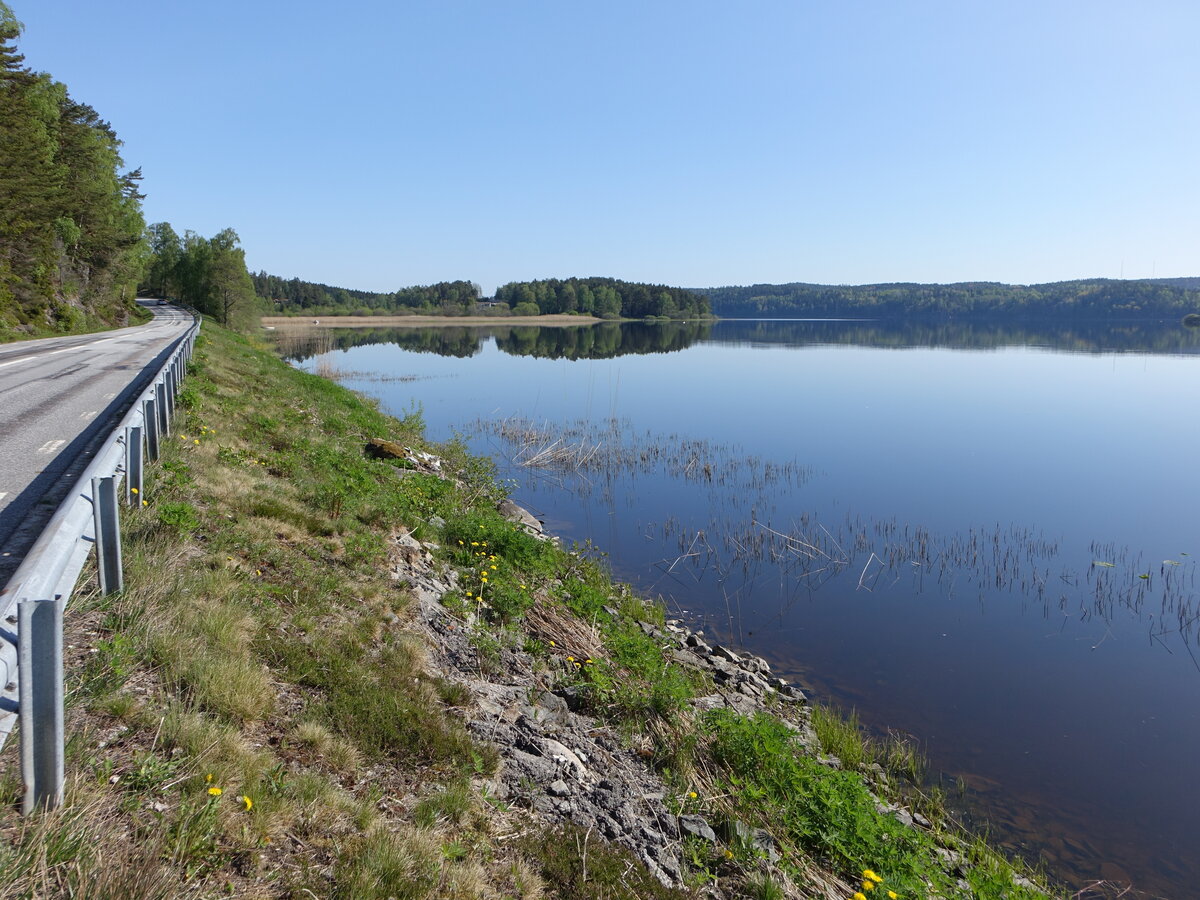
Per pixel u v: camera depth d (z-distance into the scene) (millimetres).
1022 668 9703
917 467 21109
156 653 4445
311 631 5723
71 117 52125
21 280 35938
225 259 70312
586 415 30359
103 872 2777
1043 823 6750
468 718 5535
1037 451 22969
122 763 3508
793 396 35938
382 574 7645
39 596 3336
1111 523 15914
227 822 3371
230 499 7883
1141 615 11359
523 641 7656
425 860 3660
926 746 7934
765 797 5875
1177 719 8469
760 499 18000
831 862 5406
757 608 11664
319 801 3791
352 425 17188
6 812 2922
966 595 12188
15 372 16625
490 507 14125
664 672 7648
